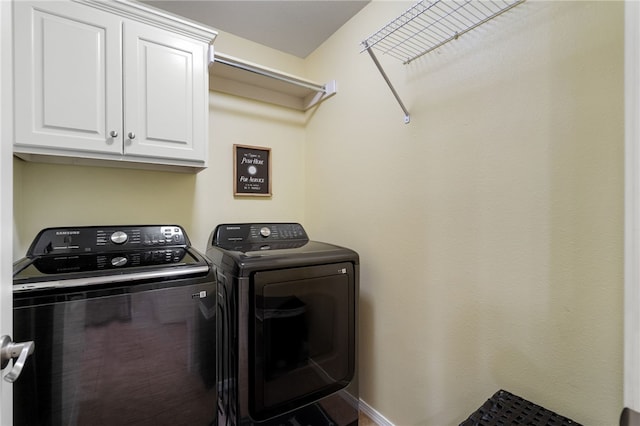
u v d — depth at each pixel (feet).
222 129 6.74
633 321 1.87
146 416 3.69
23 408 3.08
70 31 4.13
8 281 2.20
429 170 4.70
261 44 7.27
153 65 4.77
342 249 5.37
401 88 5.16
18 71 3.82
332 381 4.99
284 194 7.65
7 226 2.18
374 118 5.73
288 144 7.71
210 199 6.60
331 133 6.91
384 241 5.51
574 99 3.15
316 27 6.59
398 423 5.20
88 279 3.42
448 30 4.36
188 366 3.98
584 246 3.10
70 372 3.28
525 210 3.56
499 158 3.81
